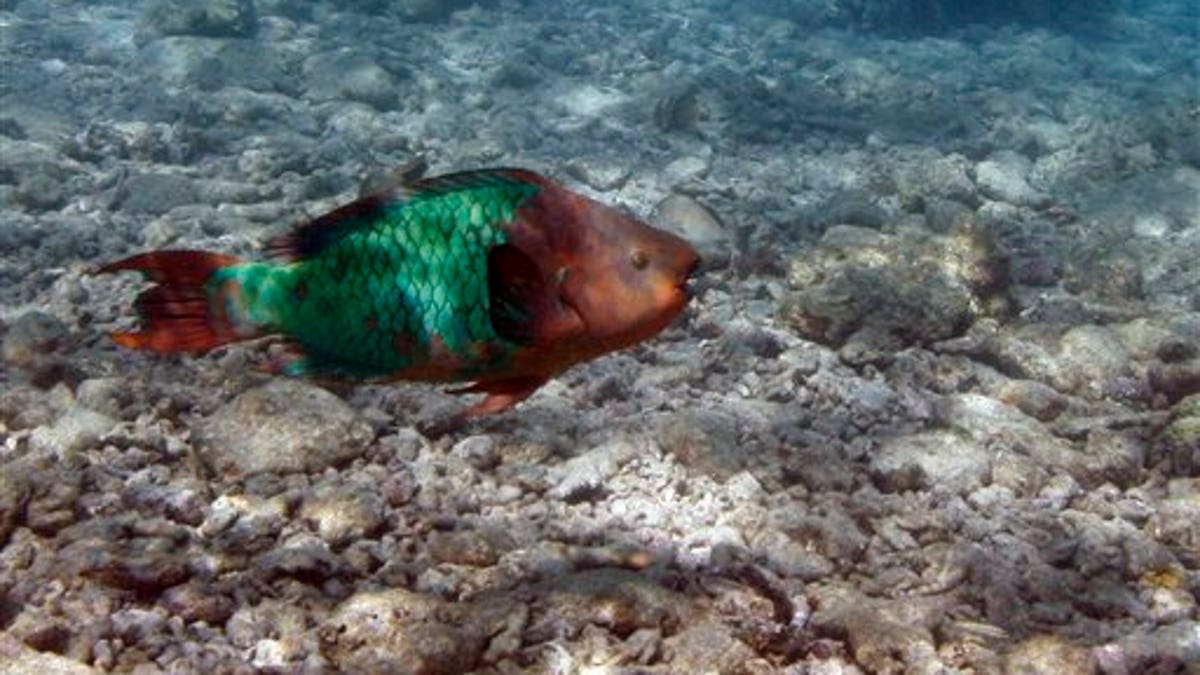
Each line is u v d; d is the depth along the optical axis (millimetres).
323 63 11922
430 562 3754
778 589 3699
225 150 9586
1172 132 11273
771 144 11539
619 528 4211
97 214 7738
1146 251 8750
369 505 3891
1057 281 7883
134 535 3637
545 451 4621
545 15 16828
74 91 11016
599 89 12781
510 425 4781
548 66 13836
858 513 4367
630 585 3482
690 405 5387
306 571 3482
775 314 6688
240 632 3225
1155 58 19438
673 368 5695
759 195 9461
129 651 3104
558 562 3768
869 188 9805
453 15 15758
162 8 12852
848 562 4043
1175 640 3660
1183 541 4441
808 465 4684
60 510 3701
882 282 6316
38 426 4445
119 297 6156
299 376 1896
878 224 8289
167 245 7090
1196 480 4965
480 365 1854
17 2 14414
